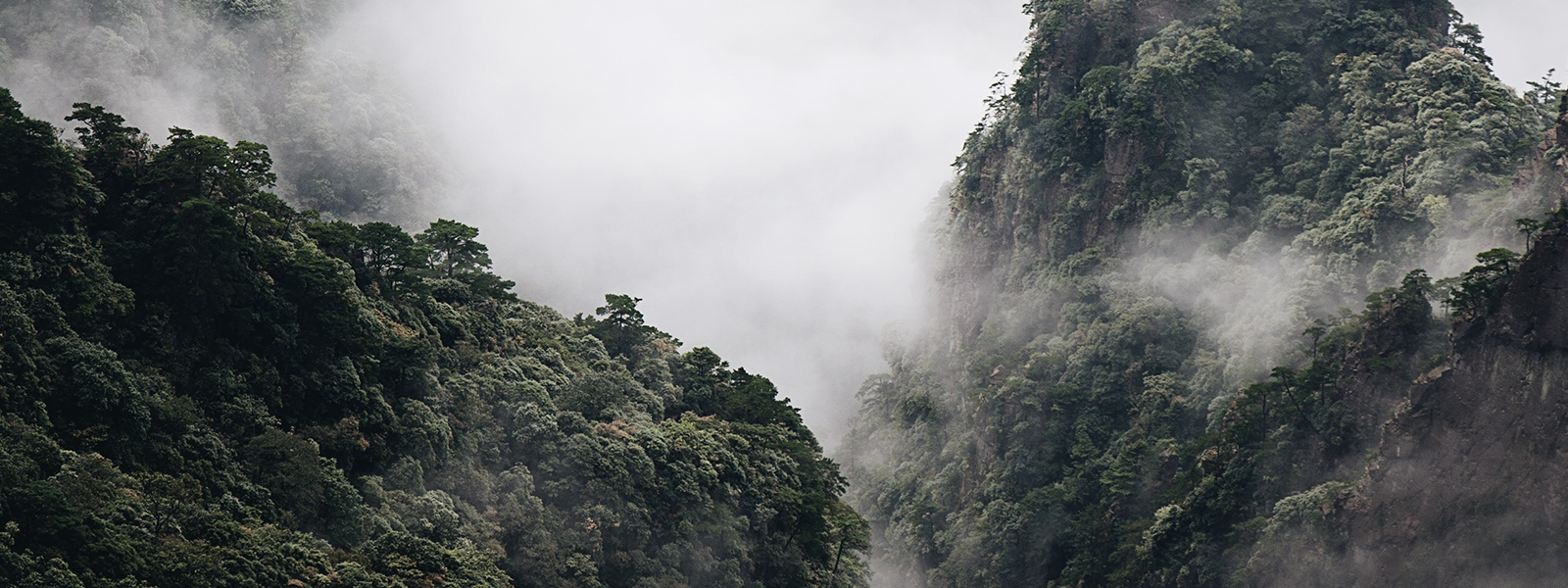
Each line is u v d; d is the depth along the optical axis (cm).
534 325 17425
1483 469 15412
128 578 9912
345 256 14812
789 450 17550
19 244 12031
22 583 9369
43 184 12306
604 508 14038
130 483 10944
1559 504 14800
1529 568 14812
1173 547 18712
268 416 12681
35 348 11381
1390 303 18312
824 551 17000
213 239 12812
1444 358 16625
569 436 14550
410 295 15112
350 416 13175
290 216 14725
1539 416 15175
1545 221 16025
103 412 11488
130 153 13500
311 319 13450
